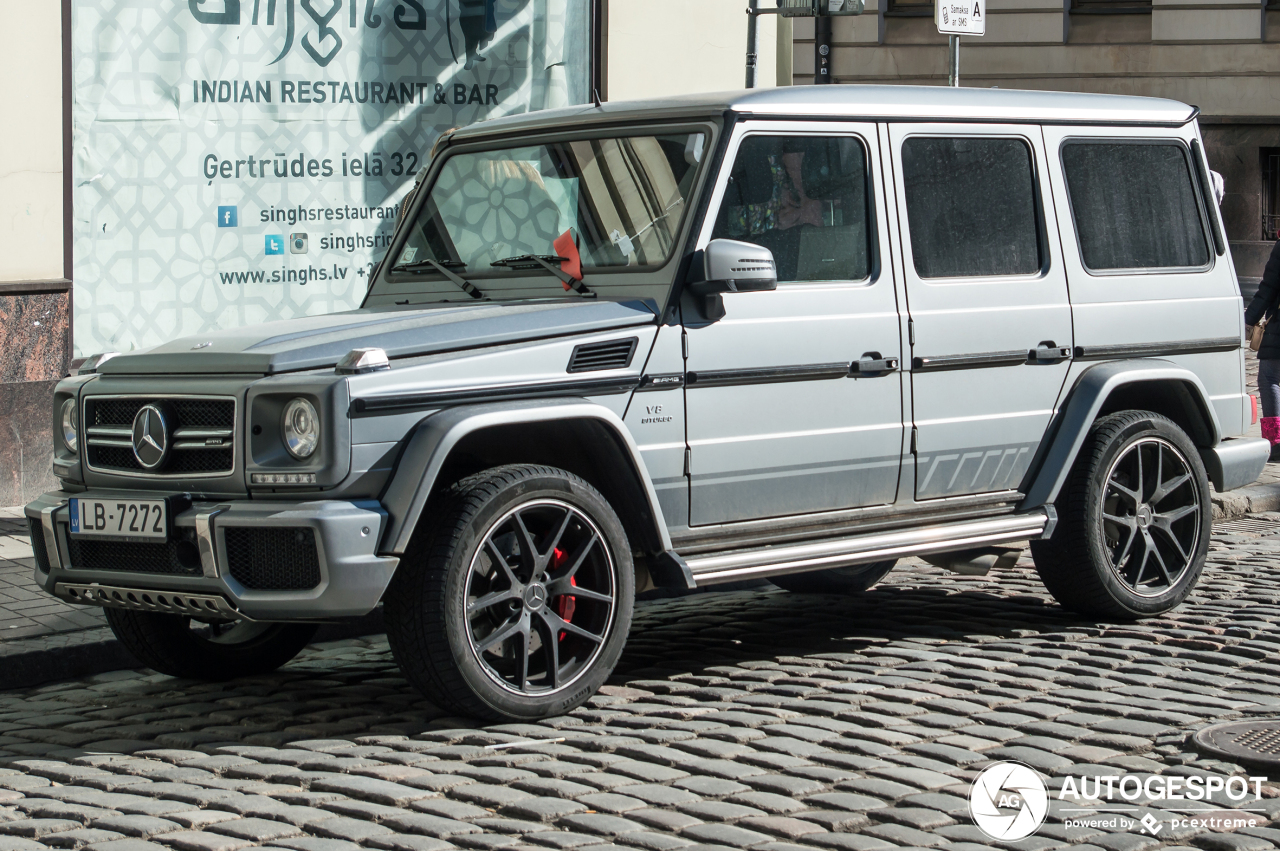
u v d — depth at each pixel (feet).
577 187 19.76
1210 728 16.44
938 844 13.16
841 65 83.51
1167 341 23.08
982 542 20.83
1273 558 27.63
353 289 35.19
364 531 16.01
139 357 17.79
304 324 18.42
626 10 38.91
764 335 18.94
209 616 17.07
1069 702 17.79
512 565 17.53
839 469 19.74
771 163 19.21
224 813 14.21
